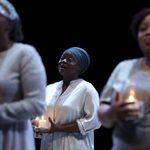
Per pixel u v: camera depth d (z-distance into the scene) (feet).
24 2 27.76
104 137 32.07
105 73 30.09
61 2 27.94
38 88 8.59
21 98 8.70
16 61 8.57
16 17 8.72
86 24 28.76
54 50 29.37
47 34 28.99
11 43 8.91
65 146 13.16
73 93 13.43
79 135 13.29
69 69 13.74
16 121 8.61
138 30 8.40
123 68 8.54
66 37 29.14
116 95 7.93
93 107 13.26
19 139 8.76
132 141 8.09
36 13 28.22
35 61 8.66
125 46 29.32
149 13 8.29
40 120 13.16
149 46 8.11
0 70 8.46
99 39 29.22
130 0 27.32
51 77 29.76
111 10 28.04
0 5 8.54
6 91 8.38
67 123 13.19
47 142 13.51
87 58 14.14
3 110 8.28
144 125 8.00
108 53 29.63
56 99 13.62
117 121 8.13
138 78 8.17
